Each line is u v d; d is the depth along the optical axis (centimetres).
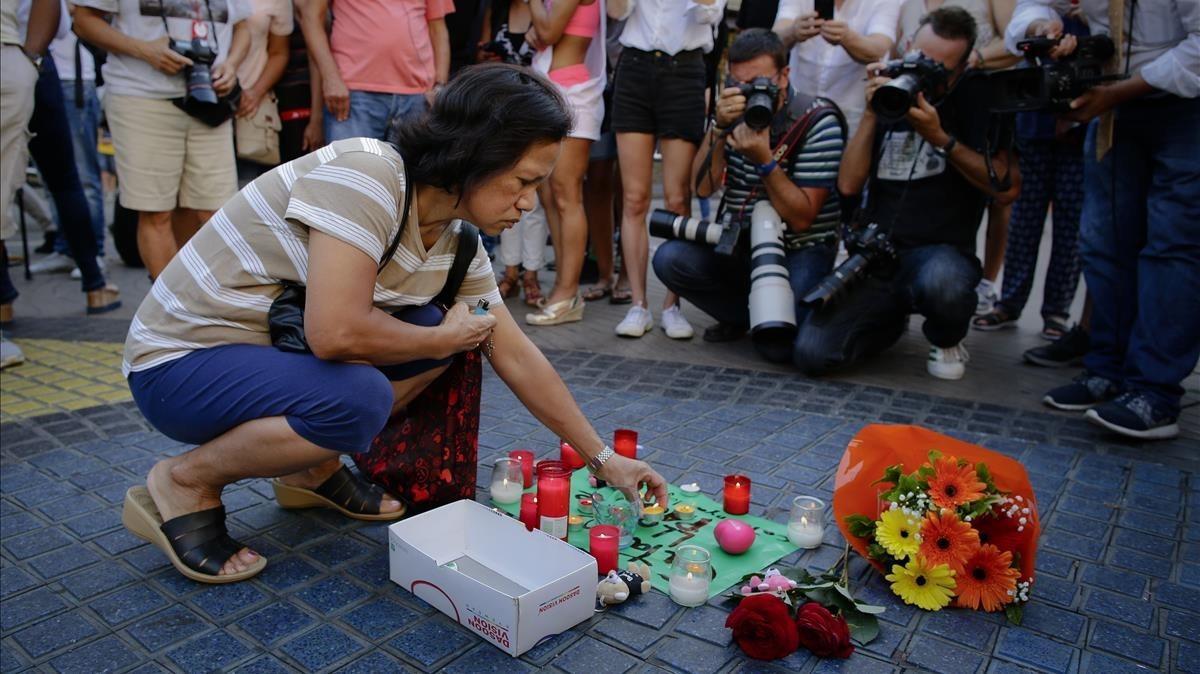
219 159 445
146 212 433
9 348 402
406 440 245
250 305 202
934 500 212
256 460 206
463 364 233
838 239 453
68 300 542
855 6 447
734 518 256
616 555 221
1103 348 361
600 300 563
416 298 214
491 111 178
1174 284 317
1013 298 504
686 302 561
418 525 220
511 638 186
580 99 453
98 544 237
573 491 272
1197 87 297
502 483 262
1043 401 368
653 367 417
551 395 234
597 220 549
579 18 446
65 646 191
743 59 409
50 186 480
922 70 360
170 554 216
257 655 189
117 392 365
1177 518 264
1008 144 386
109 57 408
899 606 212
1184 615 212
